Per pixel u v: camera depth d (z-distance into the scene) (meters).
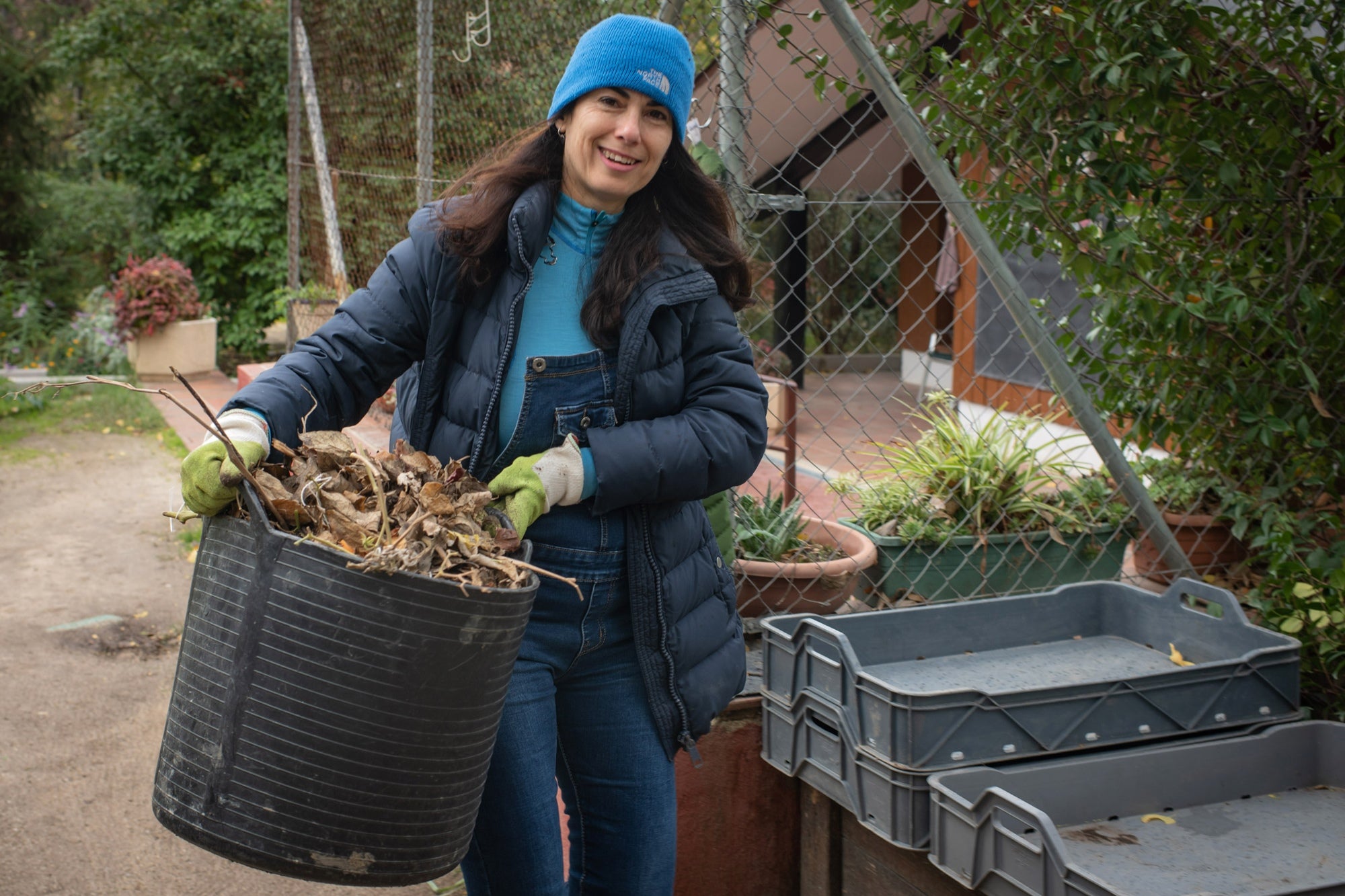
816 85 2.83
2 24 13.93
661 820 1.86
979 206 3.07
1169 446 3.95
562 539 1.72
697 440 1.71
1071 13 2.84
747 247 2.64
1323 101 3.11
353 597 1.32
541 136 1.75
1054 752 2.11
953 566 3.17
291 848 1.36
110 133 12.52
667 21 2.55
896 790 2.00
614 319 1.68
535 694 1.74
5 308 12.09
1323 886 1.76
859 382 9.99
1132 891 1.89
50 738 3.48
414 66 5.96
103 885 2.71
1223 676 2.27
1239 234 3.30
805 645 2.25
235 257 12.70
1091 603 2.78
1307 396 3.28
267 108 12.38
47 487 6.77
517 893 1.74
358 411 1.74
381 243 6.65
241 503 1.39
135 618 4.62
